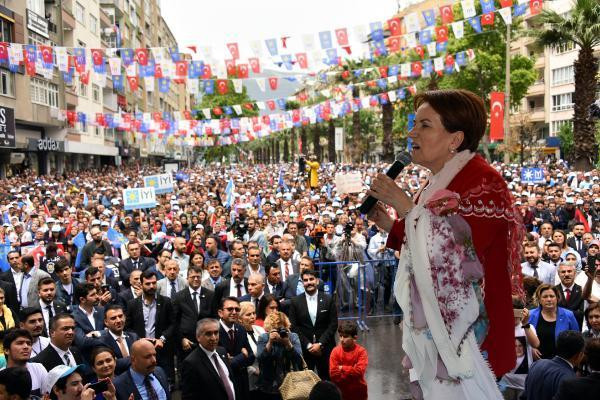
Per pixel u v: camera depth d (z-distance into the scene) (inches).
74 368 211.8
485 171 81.6
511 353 81.4
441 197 78.0
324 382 189.6
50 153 1974.7
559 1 2025.1
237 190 1267.2
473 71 1648.6
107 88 2470.5
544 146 2413.9
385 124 1884.8
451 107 83.5
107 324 308.3
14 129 1478.8
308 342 345.7
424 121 84.8
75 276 486.6
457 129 83.7
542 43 1267.2
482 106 85.8
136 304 373.4
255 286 371.2
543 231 518.0
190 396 261.0
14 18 1489.9
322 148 4200.3
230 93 2982.3
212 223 717.3
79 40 2049.7
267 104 1222.9
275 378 293.7
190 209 842.8
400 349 427.2
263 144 5570.9
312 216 701.3
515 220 83.7
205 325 263.3
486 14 693.3
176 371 405.7
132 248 480.4
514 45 2596.0
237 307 317.4
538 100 2655.0
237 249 459.8
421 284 78.3
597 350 184.9
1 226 615.5
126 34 2925.7
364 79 1694.1
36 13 1631.4
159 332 369.7
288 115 1201.4
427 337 81.1
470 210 79.1
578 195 759.1
